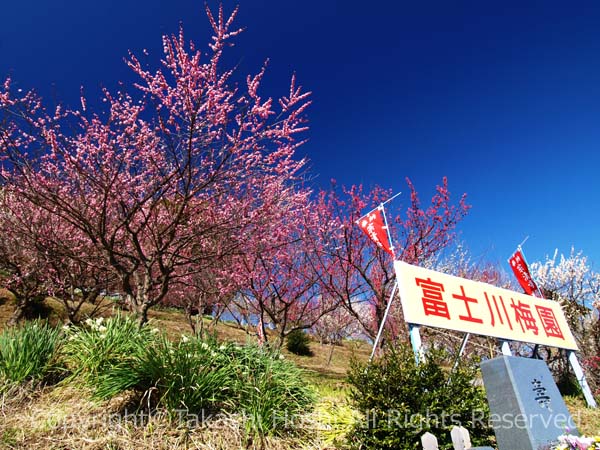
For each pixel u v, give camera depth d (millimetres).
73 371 4016
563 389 7816
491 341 9203
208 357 3723
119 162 5062
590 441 2873
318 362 12789
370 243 9031
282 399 3697
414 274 5340
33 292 8406
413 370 3492
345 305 8219
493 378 3389
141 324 4949
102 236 5082
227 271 7770
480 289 6152
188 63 4875
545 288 10719
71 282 7246
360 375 3590
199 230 5930
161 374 3387
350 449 3373
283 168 6430
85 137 5297
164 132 4918
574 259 10656
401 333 8781
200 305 9086
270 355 4363
